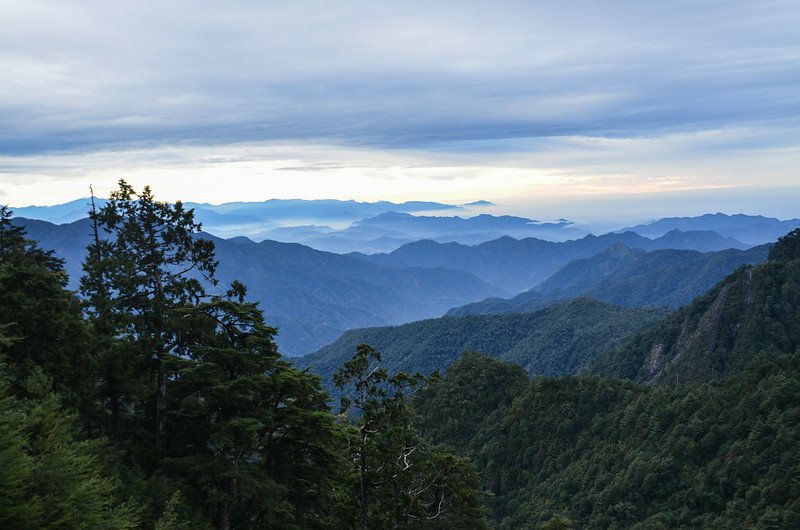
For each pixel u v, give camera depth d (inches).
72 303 1113.4
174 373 1083.3
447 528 1194.0
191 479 1026.7
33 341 1054.4
